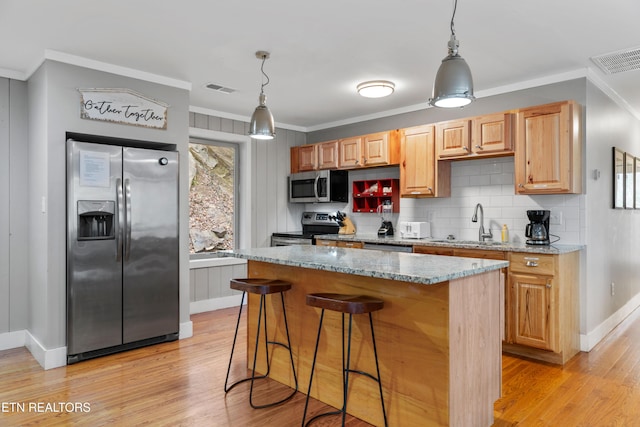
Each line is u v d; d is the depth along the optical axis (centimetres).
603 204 395
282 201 581
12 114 362
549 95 375
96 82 341
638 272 521
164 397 266
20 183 367
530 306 331
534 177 357
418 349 213
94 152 330
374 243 445
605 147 402
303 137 601
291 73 374
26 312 370
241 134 534
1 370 311
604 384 286
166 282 371
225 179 538
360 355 241
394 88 414
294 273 283
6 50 318
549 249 322
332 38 300
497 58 334
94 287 331
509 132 372
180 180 389
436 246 390
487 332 230
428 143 432
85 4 251
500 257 348
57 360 317
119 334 344
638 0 245
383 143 474
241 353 351
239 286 272
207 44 310
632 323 437
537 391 276
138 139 363
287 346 288
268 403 260
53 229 319
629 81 388
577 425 232
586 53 324
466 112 432
